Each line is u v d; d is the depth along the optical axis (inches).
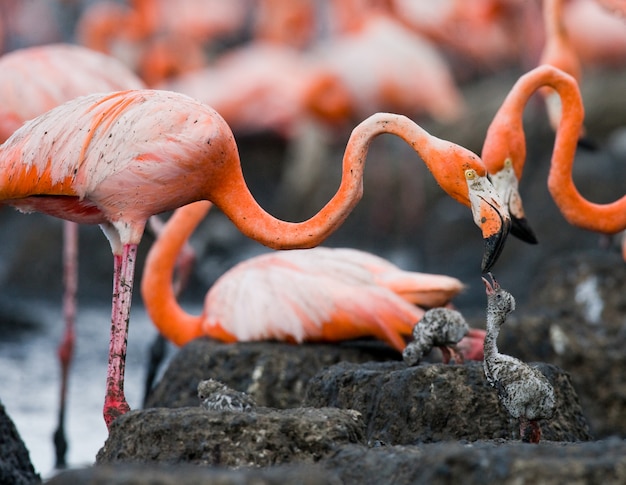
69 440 569.6
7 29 1284.4
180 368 497.0
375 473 304.3
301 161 1061.1
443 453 292.0
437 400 380.5
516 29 1162.6
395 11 1069.1
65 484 275.9
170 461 323.9
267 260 501.0
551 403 341.1
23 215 1077.8
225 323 497.0
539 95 927.7
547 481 277.1
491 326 345.1
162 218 981.2
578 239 874.1
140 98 395.9
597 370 511.8
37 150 391.5
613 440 327.6
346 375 401.4
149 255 531.5
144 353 749.9
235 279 501.7
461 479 285.0
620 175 890.1
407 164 1009.5
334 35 1235.2
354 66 994.7
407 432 381.7
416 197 1004.6
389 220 1017.5
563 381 403.2
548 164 930.7
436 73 990.4
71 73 524.7
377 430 386.9
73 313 578.6
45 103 516.4
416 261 971.3
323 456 323.3
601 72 1067.9
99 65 536.1
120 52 1111.0
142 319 859.4
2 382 665.0
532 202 910.4
